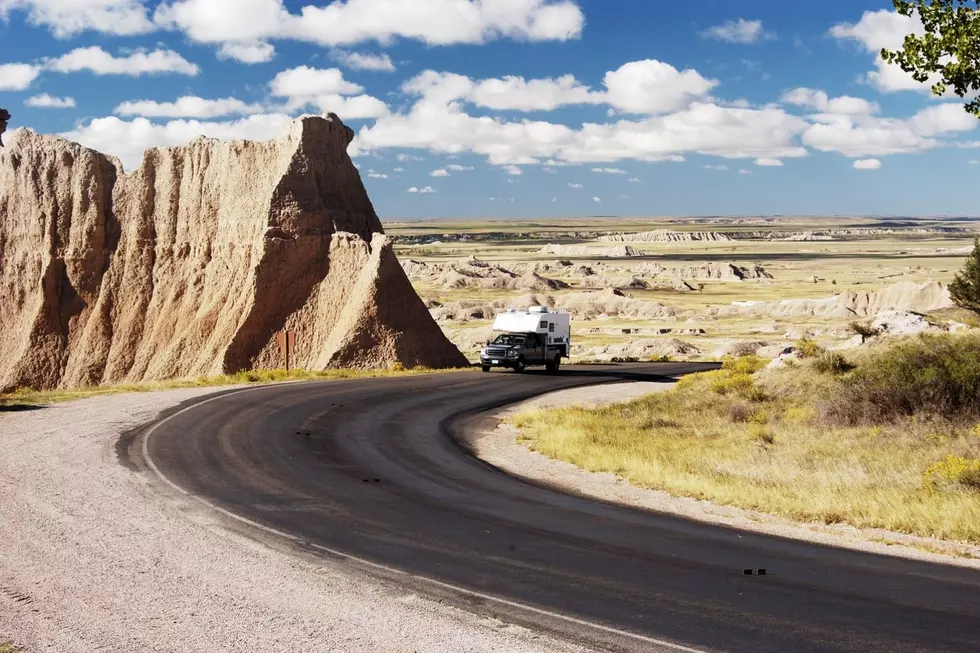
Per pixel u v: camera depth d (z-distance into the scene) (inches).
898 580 448.8
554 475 766.5
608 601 412.5
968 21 703.7
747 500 634.2
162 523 538.0
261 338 2015.3
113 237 2347.4
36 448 770.2
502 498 652.1
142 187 2359.7
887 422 1009.5
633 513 606.5
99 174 2383.1
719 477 727.1
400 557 482.3
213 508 583.5
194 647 348.5
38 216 2349.9
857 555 498.3
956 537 535.5
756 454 858.1
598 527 561.0
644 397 1365.7
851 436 962.1
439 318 5329.7
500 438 999.6
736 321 4960.6
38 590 410.0
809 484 697.6
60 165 2381.9
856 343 1786.4
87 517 542.9
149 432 886.4
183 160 2354.8
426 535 532.4
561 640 362.6
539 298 5826.8
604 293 5989.2
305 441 886.4
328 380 1568.7
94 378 2174.0
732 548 511.2
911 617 392.2
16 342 2278.5
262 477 695.7
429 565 467.8
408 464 791.1
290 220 2101.4
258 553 481.7
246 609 393.1
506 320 1914.4
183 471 701.3
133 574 437.7
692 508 625.9
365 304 1959.9
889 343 1274.6
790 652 351.6
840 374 1196.5
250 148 2241.6
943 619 389.4
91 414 1000.2
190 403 1132.5
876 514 581.6
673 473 738.8
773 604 409.7
